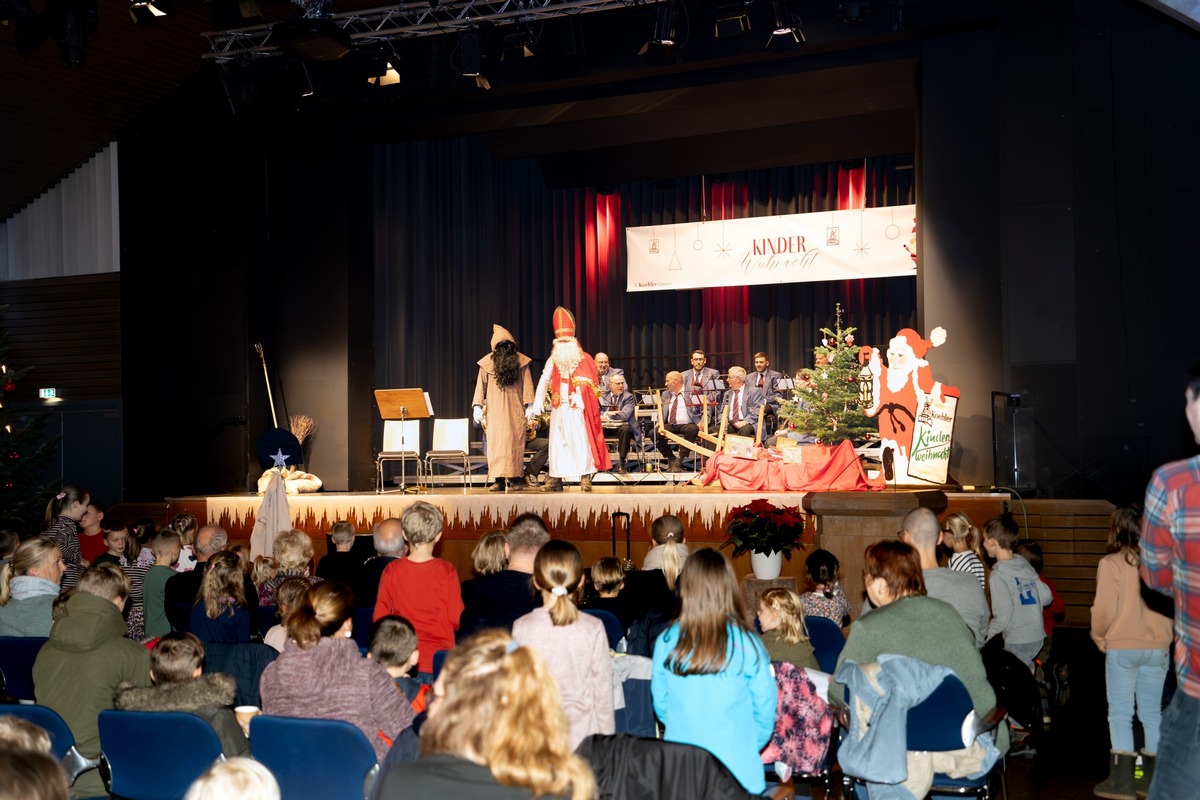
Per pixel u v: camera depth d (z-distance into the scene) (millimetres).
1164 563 2740
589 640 3506
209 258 13398
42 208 14539
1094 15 10547
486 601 4578
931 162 11008
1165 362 10227
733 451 10945
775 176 15445
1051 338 10547
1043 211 10641
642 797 2650
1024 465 10477
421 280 15125
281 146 13539
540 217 16422
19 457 12297
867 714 3664
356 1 12219
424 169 15281
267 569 5734
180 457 13391
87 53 12344
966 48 10930
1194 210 10203
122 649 4203
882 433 10203
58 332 14305
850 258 14523
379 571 6145
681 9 11078
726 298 15750
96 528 8016
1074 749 6270
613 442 13008
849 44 11211
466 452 12031
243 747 3660
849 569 7922
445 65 12477
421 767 2064
